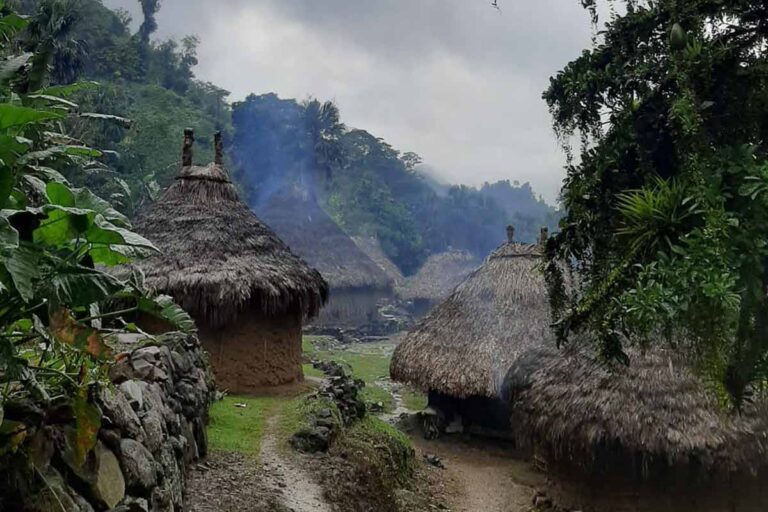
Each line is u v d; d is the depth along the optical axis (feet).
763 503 25.13
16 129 9.35
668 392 25.94
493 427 42.68
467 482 35.09
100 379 10.67
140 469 11.90
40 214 8.88
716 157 10.85
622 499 26.81
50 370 9.59
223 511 16.44
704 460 24.59
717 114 11.48
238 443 22.61
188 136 38.47
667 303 10.41
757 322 11.25
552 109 13.93
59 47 83.71
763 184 10.19
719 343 10.67
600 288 12.33
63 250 9.48
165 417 16.11
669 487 25.96
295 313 35.14
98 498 10.15
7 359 8.54
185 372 21.09
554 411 28.45
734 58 11.49
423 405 56.18
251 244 34.68
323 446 23.85
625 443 25.72
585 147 13.48
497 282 45.70
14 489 8.62
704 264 10.22
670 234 11.26
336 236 114.21
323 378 38.58
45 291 8.54
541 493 31.17
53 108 12.44
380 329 113.60
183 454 17.25
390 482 27.27
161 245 33.04
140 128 100.78
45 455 9.36
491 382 39.78
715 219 10.27
